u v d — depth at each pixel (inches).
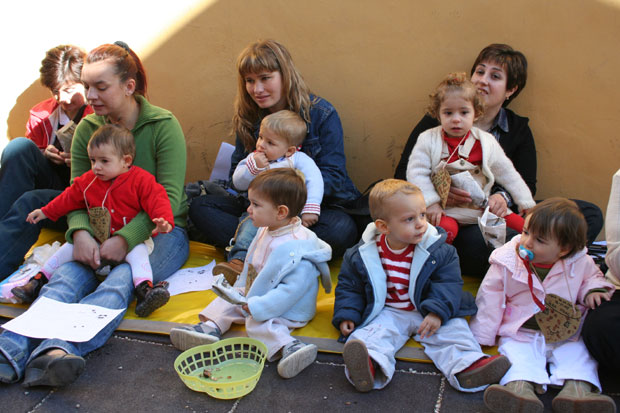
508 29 127.3
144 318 106.0
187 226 138.2
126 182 113.0
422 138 120.3
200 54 146.3
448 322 95.3
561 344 90.2
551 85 128.6
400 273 98.7
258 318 95.7
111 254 109.3
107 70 114.9
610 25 121.8
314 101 129.3
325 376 91.2
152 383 90.0
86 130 124.0
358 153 144.1
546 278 91.1
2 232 118.5
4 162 129.9
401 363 93.8
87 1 148.2
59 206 115.5
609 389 86.0
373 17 133.2
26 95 156.7
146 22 146.9
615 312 84.7
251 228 120.6
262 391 87.7
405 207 92.6
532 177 126.9
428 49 132.4
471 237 115.8
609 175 130.6
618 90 124.9
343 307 98.3
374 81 137.6
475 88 112.7
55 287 105.1
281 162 122.3
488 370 84.1
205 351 93.4
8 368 89.5
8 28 152.4
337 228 122.1
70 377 86.4
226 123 150.5
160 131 122.5
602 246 121.2
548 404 82.6
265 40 125.3
